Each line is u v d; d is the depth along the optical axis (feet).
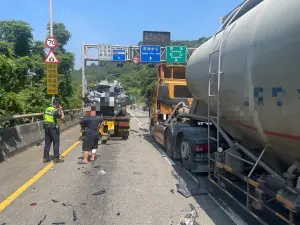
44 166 27.55
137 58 95.40
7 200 18.44
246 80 14.97
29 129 38.68
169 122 35.12
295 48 11.35
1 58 30.42
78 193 19.92
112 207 17.51
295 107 11.54
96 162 29.71
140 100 302.25
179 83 39.50
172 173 25.16
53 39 44.93
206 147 23.59
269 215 15.93
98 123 29.68
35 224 15.19
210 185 21.94
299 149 12.64
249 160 16.93
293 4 12.06
